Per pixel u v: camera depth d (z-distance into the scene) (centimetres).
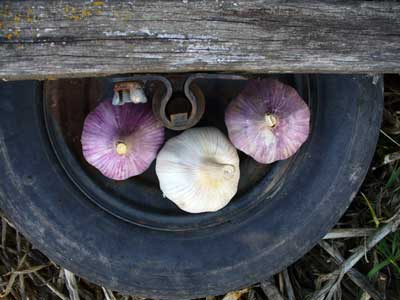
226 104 44
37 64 31
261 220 44
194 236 44
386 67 34
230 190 41
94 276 44
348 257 53
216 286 44
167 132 43
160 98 39
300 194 44
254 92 41
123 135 41
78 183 43
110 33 31
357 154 43
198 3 31
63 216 42
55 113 42
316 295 52
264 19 32
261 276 45
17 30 30
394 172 51
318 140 43
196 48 32
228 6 31
